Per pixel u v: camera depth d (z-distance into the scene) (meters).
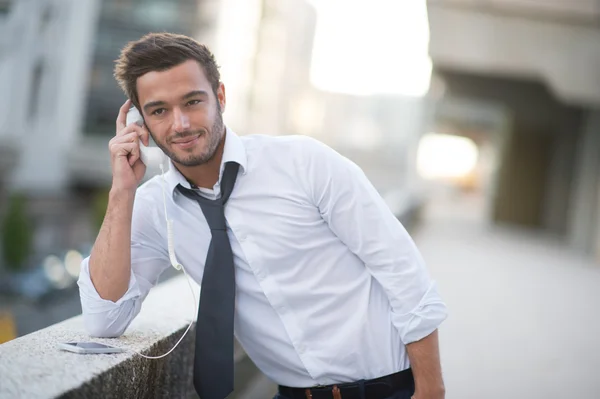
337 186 2.35
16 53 55.62
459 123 44.62
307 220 2.38
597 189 21.59
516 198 30.59
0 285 34.84
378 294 2.45
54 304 35.34
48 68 57.62
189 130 2.29
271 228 2.38
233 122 86.44
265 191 2.38
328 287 2.40
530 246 21.27
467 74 24.72
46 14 57.44
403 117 82.69
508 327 8.38
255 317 2.46
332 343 2.39
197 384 2.46
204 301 2.42
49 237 56.59
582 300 11.16
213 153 2.35
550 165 29.06
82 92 60.06
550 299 10.95
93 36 61.34
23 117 56.34
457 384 5.84
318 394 2.43
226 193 2.39
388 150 82.62
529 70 16.33
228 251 2.40
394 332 2.42
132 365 2.30
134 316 2.62
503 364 6.59
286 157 2.40
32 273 36.03
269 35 95.12
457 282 11.82
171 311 3.12
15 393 1.82
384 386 2.40
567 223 25.47
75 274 38.53
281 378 2.53
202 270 2.55
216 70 2.39
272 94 99.12
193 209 2.48
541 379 6.19
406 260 2.35
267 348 2.48
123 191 2.50
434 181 68.12
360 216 2.35
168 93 2.27
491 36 16.08
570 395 5.75
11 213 42.91
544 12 15.72
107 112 61.62
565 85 16.20
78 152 59.75
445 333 7.79
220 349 2.41
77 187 60.88
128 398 2.30
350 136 88.38
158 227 2.58
